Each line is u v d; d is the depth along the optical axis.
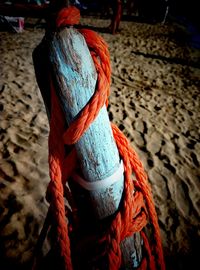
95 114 0.81
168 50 9.28
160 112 4.78
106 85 0.83
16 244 2.17
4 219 2.35
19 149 3.18
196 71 7.63
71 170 0.95
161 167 3.39
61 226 0.87
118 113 4.40
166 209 2.84
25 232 2.27
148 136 3.96
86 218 1.06
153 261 1.19
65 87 0.79
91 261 1.08
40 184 2.77
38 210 2.48
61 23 0.77
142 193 1.11
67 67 0.78
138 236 1.14
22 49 6.70
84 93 0.81
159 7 14.14
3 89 4.46
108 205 0.98
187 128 4.43
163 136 4.04
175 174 3.32
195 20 16.88
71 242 1.14
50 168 0.88
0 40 7.19
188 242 2.53
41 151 3.23
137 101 5.01
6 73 5.12
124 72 6.41
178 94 5.77
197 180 3.29
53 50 0.77
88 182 0.94
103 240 1.02
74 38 0.78
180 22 15.99
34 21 10.02
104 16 13.28
